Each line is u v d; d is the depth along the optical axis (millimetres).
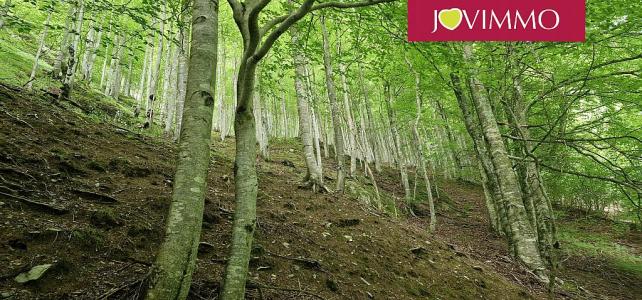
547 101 11008
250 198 3090
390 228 8078
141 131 10688
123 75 27562
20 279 2602
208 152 2777
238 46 21844
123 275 3156
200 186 2613
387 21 5676
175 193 2549
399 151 16344
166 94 15109
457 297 5781
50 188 4082
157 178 5816
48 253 3023
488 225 15844
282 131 38719
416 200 18328
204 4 3195
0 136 4676
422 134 29094
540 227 10242
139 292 2400
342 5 3340
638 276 11016
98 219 3795
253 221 3053
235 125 3332
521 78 10508
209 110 2854
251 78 3283
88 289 2826
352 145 15922
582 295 8180
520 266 8703
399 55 10133
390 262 6082
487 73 8812
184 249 2402
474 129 11773
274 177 9852
